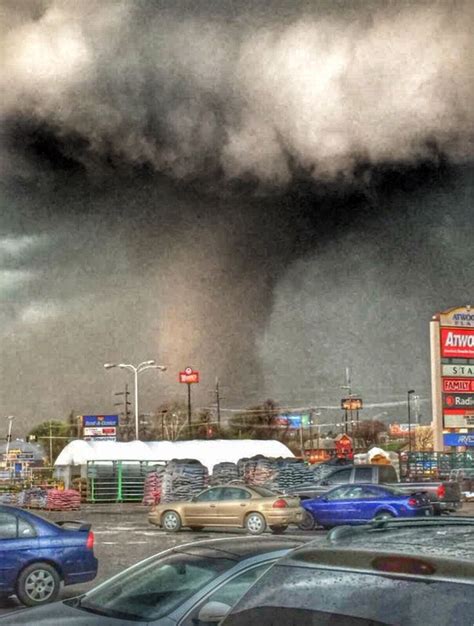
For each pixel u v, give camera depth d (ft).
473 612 9.14
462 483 144.15
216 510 86.63
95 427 339.57
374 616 9.75
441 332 164.35
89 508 143.84
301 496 99.71
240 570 22.47
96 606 22.93
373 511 87.51
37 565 41.73
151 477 148.97
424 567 9.78
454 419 163.94
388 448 456.04
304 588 10.53
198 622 21.40
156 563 23.95
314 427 498.69
